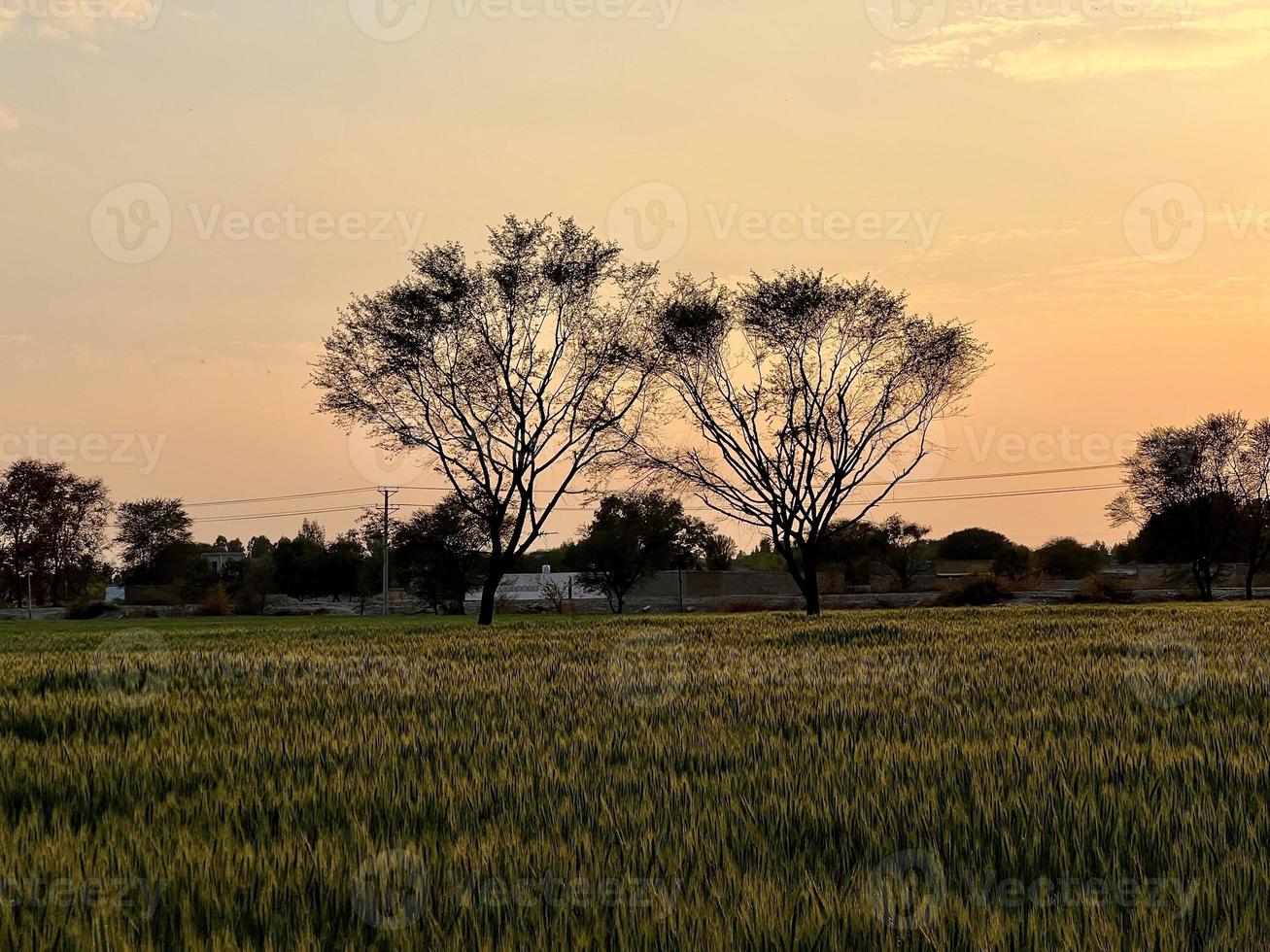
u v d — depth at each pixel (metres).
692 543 97.56
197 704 14.84
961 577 102.81
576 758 10.41
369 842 7.27
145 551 137.50
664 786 8.96
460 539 88.06
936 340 49.47
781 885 6.31
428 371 47.88
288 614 102.00
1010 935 5.49
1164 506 93.25
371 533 101.31
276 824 8.09
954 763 9.79
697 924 5.64
